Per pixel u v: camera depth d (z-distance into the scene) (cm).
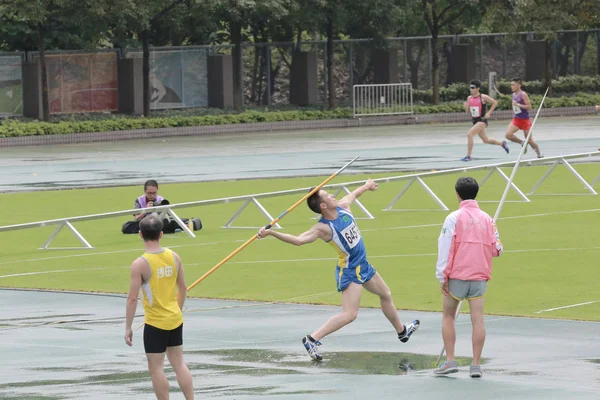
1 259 4469
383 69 13888
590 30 14875
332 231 2627
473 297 2391
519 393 2217
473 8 13588
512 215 5278
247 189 6481
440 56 14538
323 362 2581
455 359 2578
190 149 9662
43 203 6116
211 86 13112
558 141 9250
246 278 3881
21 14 10825
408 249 4416
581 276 3744
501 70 14588
